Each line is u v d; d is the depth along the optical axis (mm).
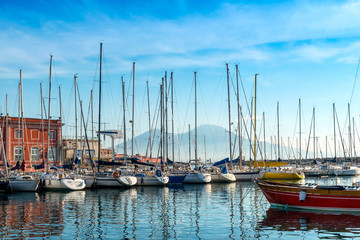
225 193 39781
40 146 72250
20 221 24359
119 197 37375
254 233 20453
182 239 19484
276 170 59938
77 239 19594
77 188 44281
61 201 34500
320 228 21344
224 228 21750
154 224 23156
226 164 57656
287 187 27562
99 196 38469
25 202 34062
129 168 57531
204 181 52562
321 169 74125
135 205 31344
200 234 20406
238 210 27875
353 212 25609
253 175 56281
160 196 37906
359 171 74938
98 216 26078
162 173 51406
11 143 68875
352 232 20375
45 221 24328
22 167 48250
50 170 53719
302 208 27172
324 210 26328
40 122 72812
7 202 34125
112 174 48219
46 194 40969
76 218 25344
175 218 25062
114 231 21328
